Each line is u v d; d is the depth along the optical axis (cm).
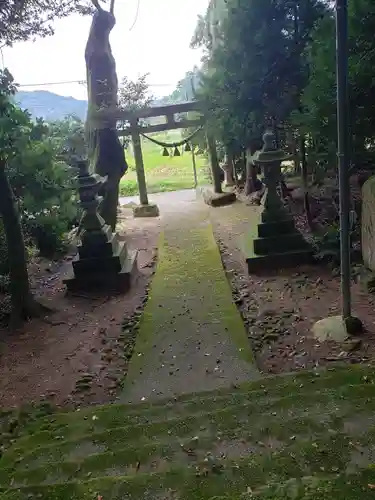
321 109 651
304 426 293
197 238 1045
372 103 620
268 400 348
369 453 253
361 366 407
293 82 944
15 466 304
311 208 1012
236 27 945
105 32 1078
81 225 802
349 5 600
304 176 914
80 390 473
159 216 1352
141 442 310
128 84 1170
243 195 1466
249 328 568
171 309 659
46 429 375
